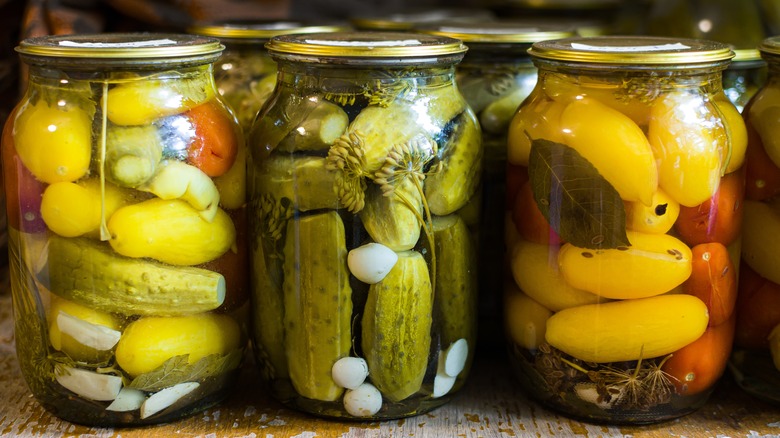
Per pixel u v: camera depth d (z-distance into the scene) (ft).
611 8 2.85
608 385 2.00
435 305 2.02
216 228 1.97
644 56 1.87
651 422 2.06
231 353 2.05
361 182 1.92
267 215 1.99
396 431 2.03
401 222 1.93
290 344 2.02
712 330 2.02
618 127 1.89
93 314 1.93
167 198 1.91
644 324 1.95
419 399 2.06
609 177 1.90
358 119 1.92
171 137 1.91
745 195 2.10
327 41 1.98
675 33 2.52
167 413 2.03
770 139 2.04
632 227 1.92
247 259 2.07
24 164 1.92
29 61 1.91
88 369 1.96
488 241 2.25
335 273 1.95
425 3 3.14
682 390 2.02
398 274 1.95
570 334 1.99
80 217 1.89
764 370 2.13
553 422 2.07
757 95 2.10
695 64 1.89
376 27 2.47
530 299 2.05
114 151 1.88
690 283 1.97
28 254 1.96
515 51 2.21
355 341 1.98
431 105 1.96
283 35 2.07
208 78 2.01
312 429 2.04
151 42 1.95
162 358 1.95
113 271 1.91
